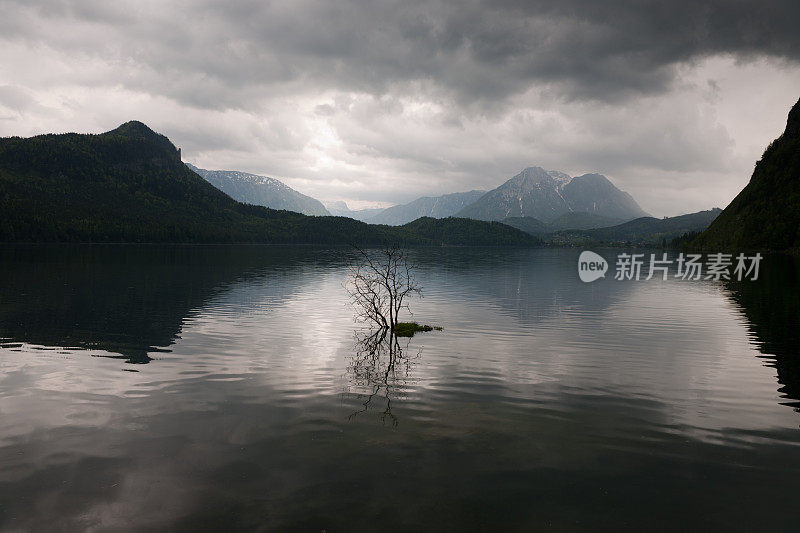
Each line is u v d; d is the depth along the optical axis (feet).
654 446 48.93
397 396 64.75
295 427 52.85
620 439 50.60
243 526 33.88
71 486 39.40
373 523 34.32
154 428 52.24
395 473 42.19
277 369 78.89
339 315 141.08
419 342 103.35
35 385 68.23
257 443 48.32
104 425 53.01
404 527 33.91
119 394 64.44
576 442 49.65
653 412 59.41
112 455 45.32
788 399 65.21
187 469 42.57
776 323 131.44
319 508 36.32
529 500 37.99
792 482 41.45
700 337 110.63
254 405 60.29
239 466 43.21
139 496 37.91
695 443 49.80
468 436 50.80
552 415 57.88
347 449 47.09
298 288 216.54
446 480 41.01
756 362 86.74
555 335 112.37
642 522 35.09
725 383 72.79
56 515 35.12
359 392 66.39
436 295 199.31
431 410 59.11
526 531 33.68
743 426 54.85
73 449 46.60
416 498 38.01
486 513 35.96
